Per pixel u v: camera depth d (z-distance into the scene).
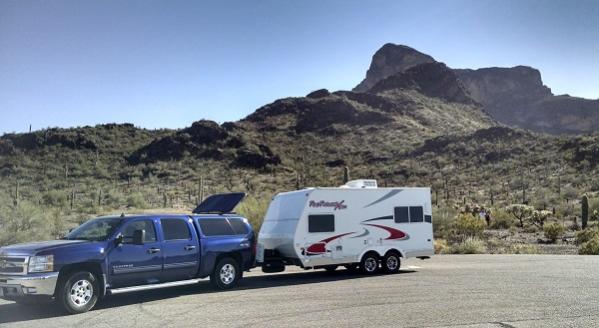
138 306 10.91
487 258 20.55
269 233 16.05
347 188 15.69
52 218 25.66
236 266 13.40
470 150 75.06
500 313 9.54
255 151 81.25
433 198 56.66
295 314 9.77
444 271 16.05
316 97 119.75
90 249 10.61
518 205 40.03
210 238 12.90
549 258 20.09
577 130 189.88
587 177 54.31
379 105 110.31
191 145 82.69
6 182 60.78
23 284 9.83
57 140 78.62
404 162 78.00
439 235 31.80
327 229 15.27
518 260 19.38
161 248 11.81
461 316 9.32
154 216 12.05
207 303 11.12
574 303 10.45
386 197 16.19
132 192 54.59
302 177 73.81
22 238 21.02
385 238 16.00
